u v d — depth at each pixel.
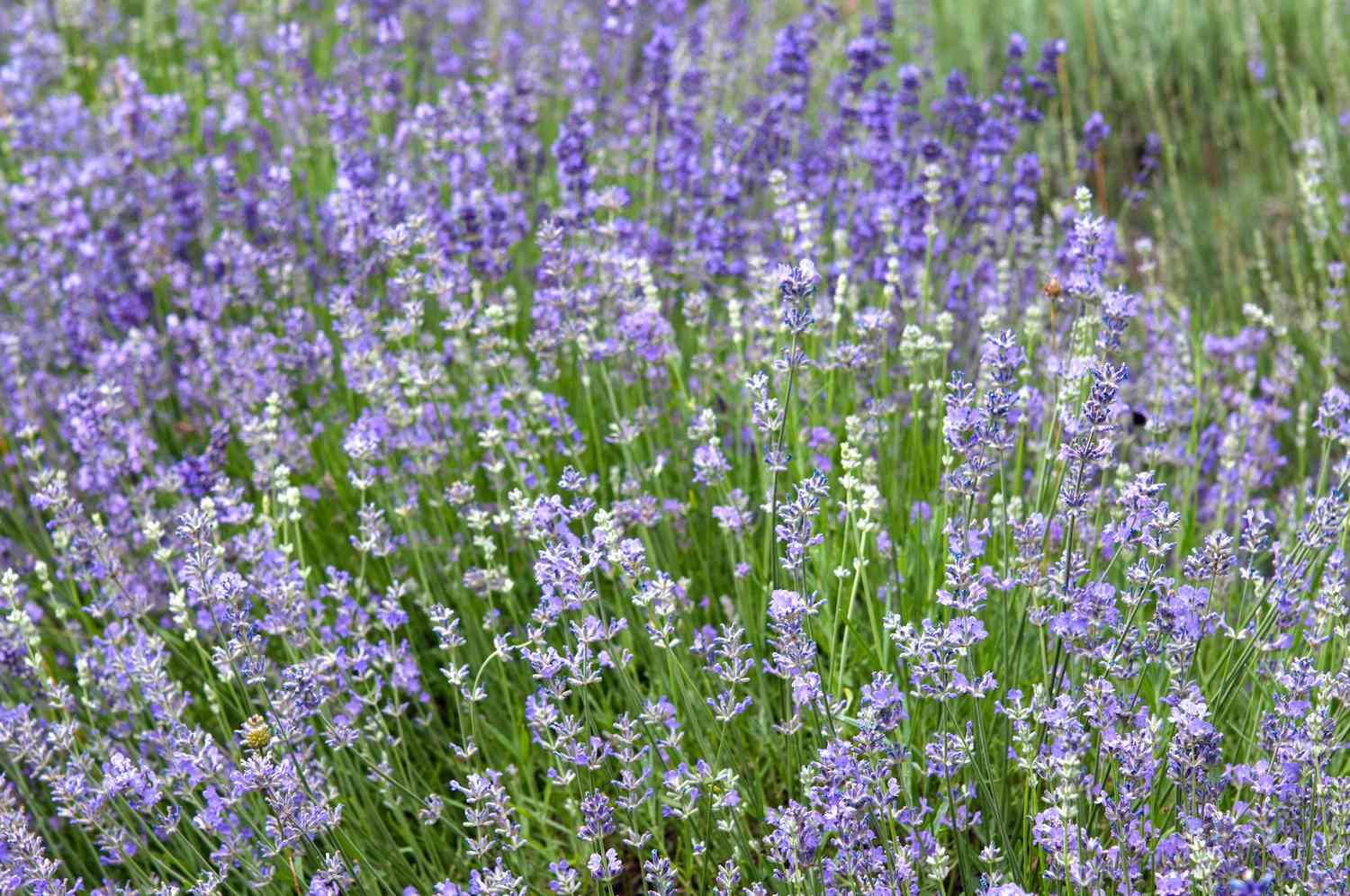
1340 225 4.88
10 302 4.99
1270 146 5.84
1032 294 4.51
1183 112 6.53
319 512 3.87
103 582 3.40
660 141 5.16
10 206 5.40
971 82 6.74
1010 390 2.58
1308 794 2.38
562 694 2.52
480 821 2.51
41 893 2.51
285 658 3.32
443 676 3.48
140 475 3.96
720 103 5.59
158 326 4.75
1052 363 3.18
